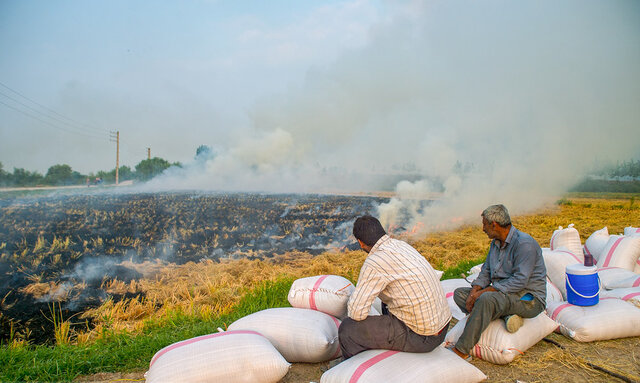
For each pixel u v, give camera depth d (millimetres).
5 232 15148
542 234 12633
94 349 4633
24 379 3955
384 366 3031
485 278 3820
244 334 3537
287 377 3631
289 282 7531
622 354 3766
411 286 3043
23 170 51000
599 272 5613
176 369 3172
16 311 7258
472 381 3270
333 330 3869
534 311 3656
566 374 3451
